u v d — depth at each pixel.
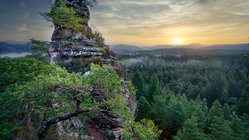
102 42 34.44
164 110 57.94
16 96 13.43
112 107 14.88
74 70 27.92
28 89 12.88
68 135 18.14
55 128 18.19
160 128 55.41
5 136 13.09
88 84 13.88
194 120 43.88
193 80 146.38
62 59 29.38
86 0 36.62
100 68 14.12
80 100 14.03
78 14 34.72
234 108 78.12
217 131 42.81
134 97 31.28
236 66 198.88
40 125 15.00
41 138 14.80
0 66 18.86
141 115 58.12
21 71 18.08
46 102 15.39
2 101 13.57
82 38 31.12
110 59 32.16
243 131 44.09
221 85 117.69
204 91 106.62
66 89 13.61
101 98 14.80
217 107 68.94
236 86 115.56
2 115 13.16
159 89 80.06
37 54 38.56
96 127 20.33
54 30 33.25
